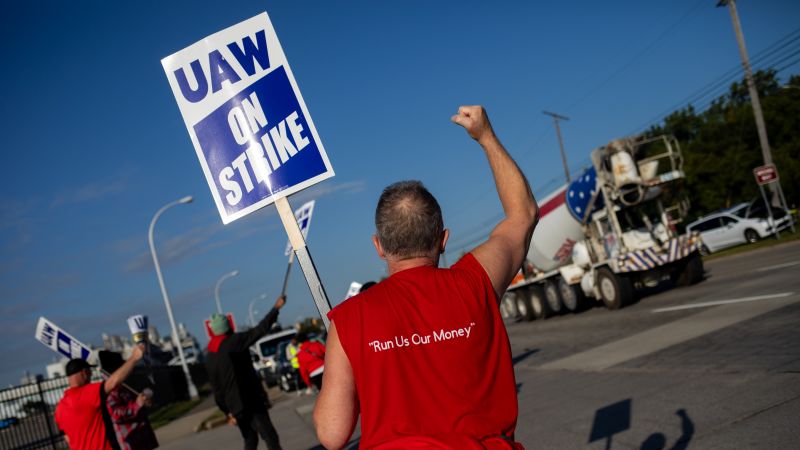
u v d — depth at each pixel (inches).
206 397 1397.6
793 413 192.1
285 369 927.0
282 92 118.3
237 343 273.1
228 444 478.9
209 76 120.4
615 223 673.6
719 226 1074.7
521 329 826.2
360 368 76.1
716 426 199.8
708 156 1556.3
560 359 458.0
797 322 324.2
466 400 74.7
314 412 78.2
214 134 120.0
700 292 589.9
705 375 270.4
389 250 86.0
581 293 780.0
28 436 674.8
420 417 74.2
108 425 211.3
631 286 671.8
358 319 77.8
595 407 267.4
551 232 784.9
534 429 254.5
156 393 1253.1
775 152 1424.7
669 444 195.0
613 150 656.4
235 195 118.5
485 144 93.7
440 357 75.7
